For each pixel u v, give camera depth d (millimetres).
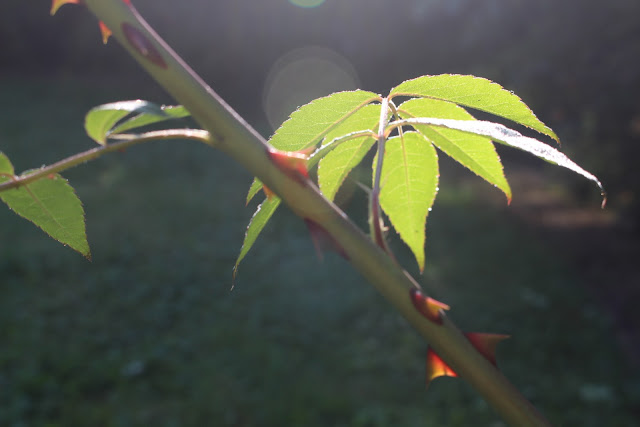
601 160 8141
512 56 6691
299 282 6891
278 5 14523
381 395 4840
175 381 4980
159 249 7602
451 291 6684
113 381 4945
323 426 4441
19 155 11016
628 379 5145
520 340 5762
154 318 6008
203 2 15438
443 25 7312
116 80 18578
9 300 6121
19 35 19031
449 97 616
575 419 4516
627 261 7652
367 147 692
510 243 8211
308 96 14734
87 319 5926
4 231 7867
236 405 4648
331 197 708
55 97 16047
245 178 10992
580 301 6613
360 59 11531
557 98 6703
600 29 6422
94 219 8445
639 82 6387
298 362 5312
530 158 12023
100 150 520
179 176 10828
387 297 480
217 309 6262
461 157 691
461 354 476
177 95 472
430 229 8617
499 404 480
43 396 4688
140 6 15430
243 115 15773
